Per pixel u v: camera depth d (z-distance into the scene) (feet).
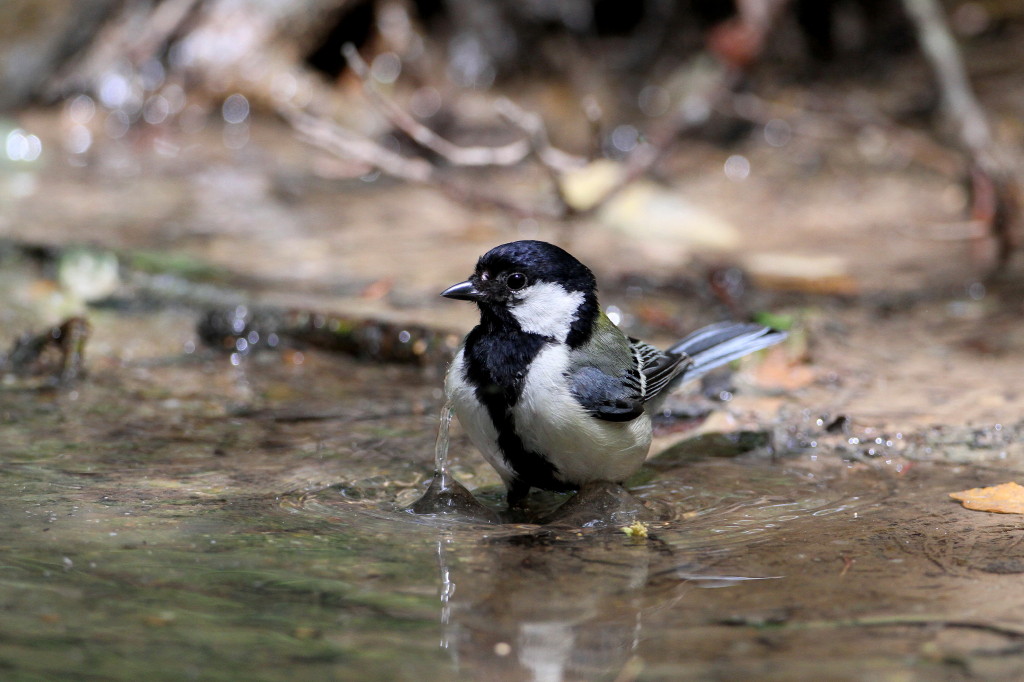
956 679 15.80
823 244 49.52
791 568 20.36
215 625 17.61
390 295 41.32
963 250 48.88
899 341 37.60
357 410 31.32
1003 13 70.95
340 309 38.17
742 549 21.50
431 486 24.80
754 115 59.41
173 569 19.90
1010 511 23.45
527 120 44.73
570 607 18.57
